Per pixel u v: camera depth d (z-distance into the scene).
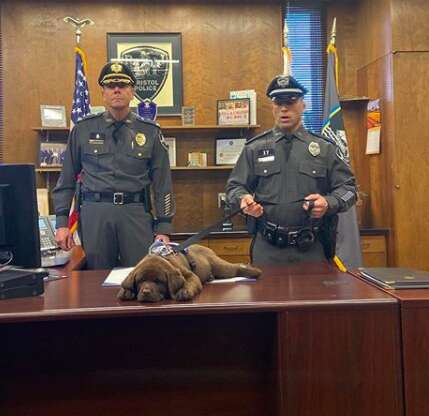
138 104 3.79
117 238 2.40
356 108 4.11
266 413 1.42
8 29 3.86
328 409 1.20
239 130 3.94
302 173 2.21
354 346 1.19
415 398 1.18
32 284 1.34
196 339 1.42
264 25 4.01
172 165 3.89
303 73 4.22
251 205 1.86
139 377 1.41
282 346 1.20
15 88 3.86
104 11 3.92
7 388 1.40
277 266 1.81
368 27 3.93
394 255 3.59
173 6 3.95
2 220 1.43
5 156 3.85
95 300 1.27
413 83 3.54
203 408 1.42
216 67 3.98
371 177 3.98
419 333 1.18
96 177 2.41
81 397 1.41
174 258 1.34
